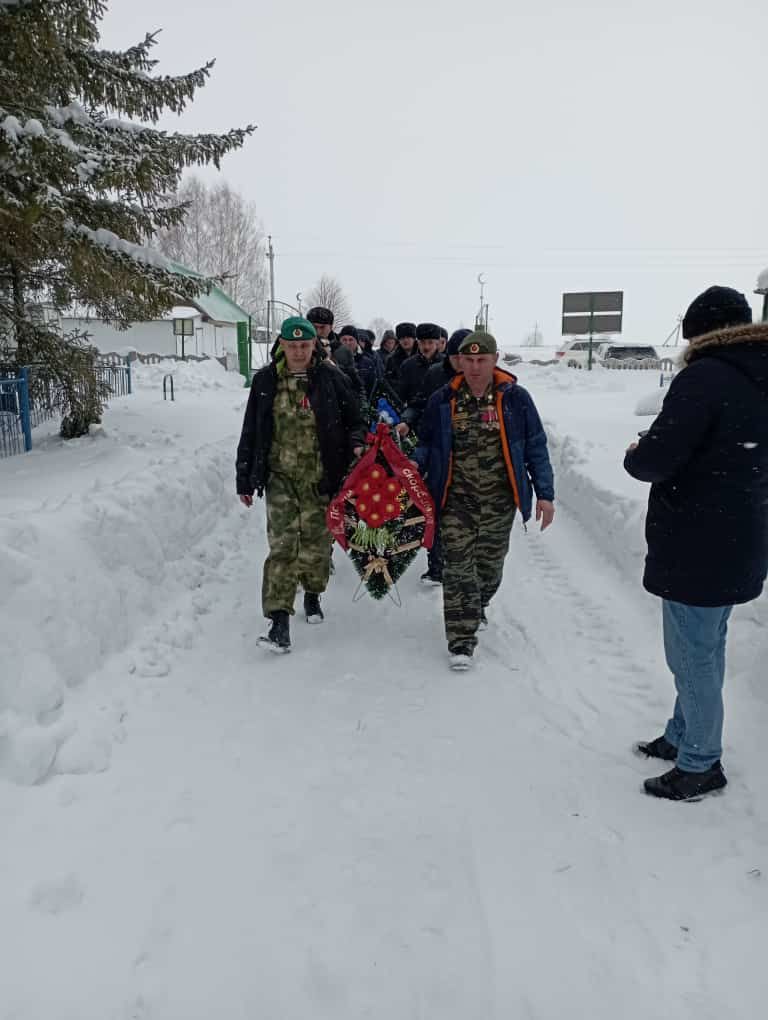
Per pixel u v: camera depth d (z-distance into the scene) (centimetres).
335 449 456
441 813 293
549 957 222
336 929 233
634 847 271
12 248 804
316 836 278
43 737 311
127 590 461
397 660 439
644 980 214
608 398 1903
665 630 300
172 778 315
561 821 288
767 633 387
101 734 338
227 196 6062
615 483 705
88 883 249
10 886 242
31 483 689
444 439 428
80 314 2255
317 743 346
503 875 258
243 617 505
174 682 406
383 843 274
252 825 284
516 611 512
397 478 461
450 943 228
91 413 1033
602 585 560
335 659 440
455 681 411
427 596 552
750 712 350
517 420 428
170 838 275
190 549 596
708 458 273
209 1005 206
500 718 369
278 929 233
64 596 393
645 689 394
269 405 449
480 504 436
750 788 299
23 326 1023
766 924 233
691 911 240
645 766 325
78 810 288
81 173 781
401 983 214
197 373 2600
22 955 217
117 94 930
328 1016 204
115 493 534
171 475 643
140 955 221
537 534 714
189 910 239
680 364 291
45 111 840
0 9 718
